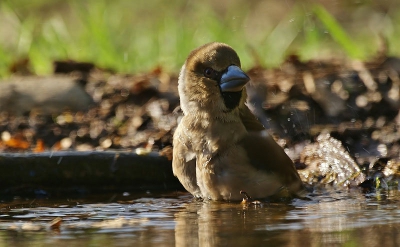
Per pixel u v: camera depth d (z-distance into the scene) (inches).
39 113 543.8
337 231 288.0
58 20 814.5
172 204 371.9
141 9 919.0
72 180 423.5
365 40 753.0
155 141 488.1
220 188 374.3
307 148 458.6
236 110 375.2
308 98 512.1
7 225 319.3
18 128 530.9
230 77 369.7
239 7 928.3
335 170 421.1
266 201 370.9
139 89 550.3
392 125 485.1
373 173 420.2
